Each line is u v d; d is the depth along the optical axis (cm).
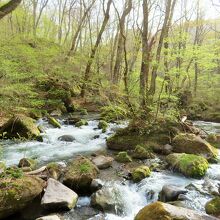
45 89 1956
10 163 910
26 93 1486
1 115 1422
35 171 791
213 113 2422
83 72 1925
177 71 1262
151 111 1218
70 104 1984
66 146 1162
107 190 731
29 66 1509
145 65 1256
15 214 636
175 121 1240
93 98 2089
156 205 579
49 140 1230
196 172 856
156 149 1106
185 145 1070
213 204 653
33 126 1286
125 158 988
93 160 924
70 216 643
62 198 667
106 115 1650
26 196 643
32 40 1730
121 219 647
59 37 3278
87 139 1279
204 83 2825
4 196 616
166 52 1248
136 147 1064
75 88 2303
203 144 1051
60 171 823
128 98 1213
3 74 1276
